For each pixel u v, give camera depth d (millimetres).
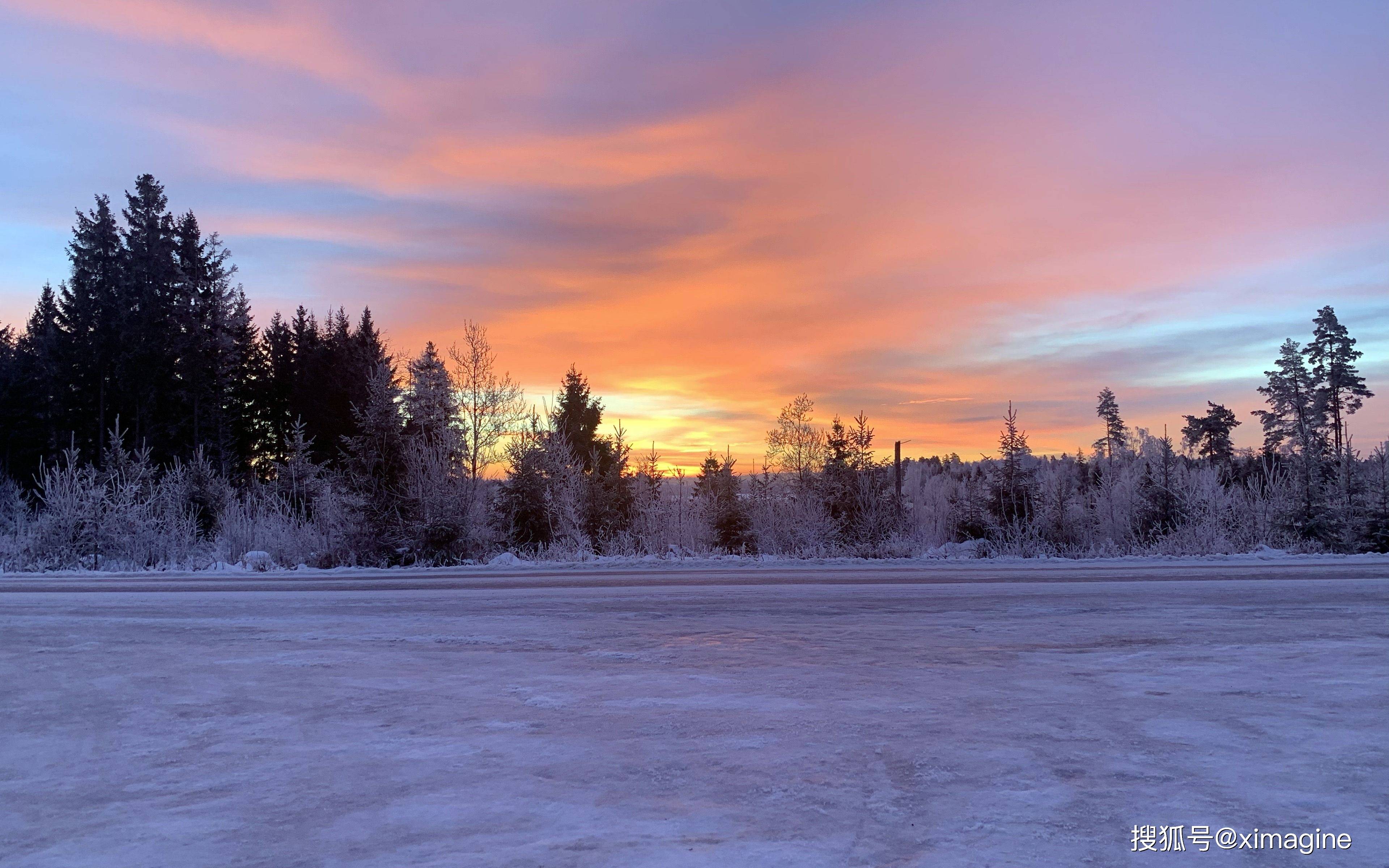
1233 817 4238
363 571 21453
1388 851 3816
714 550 26984
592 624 11180
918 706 6656
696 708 6688
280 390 55969
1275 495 28172
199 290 53688
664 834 4094
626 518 30328
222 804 4688
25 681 8133
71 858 3959
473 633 10508
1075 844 3902
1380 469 27078
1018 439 29344
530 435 29938
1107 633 9992
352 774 5191
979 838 3984
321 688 7629
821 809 4418
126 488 26281
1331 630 10047
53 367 51156
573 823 4270
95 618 12352
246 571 21828
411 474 24953
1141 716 6270
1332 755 5281
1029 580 15797
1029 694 7012
